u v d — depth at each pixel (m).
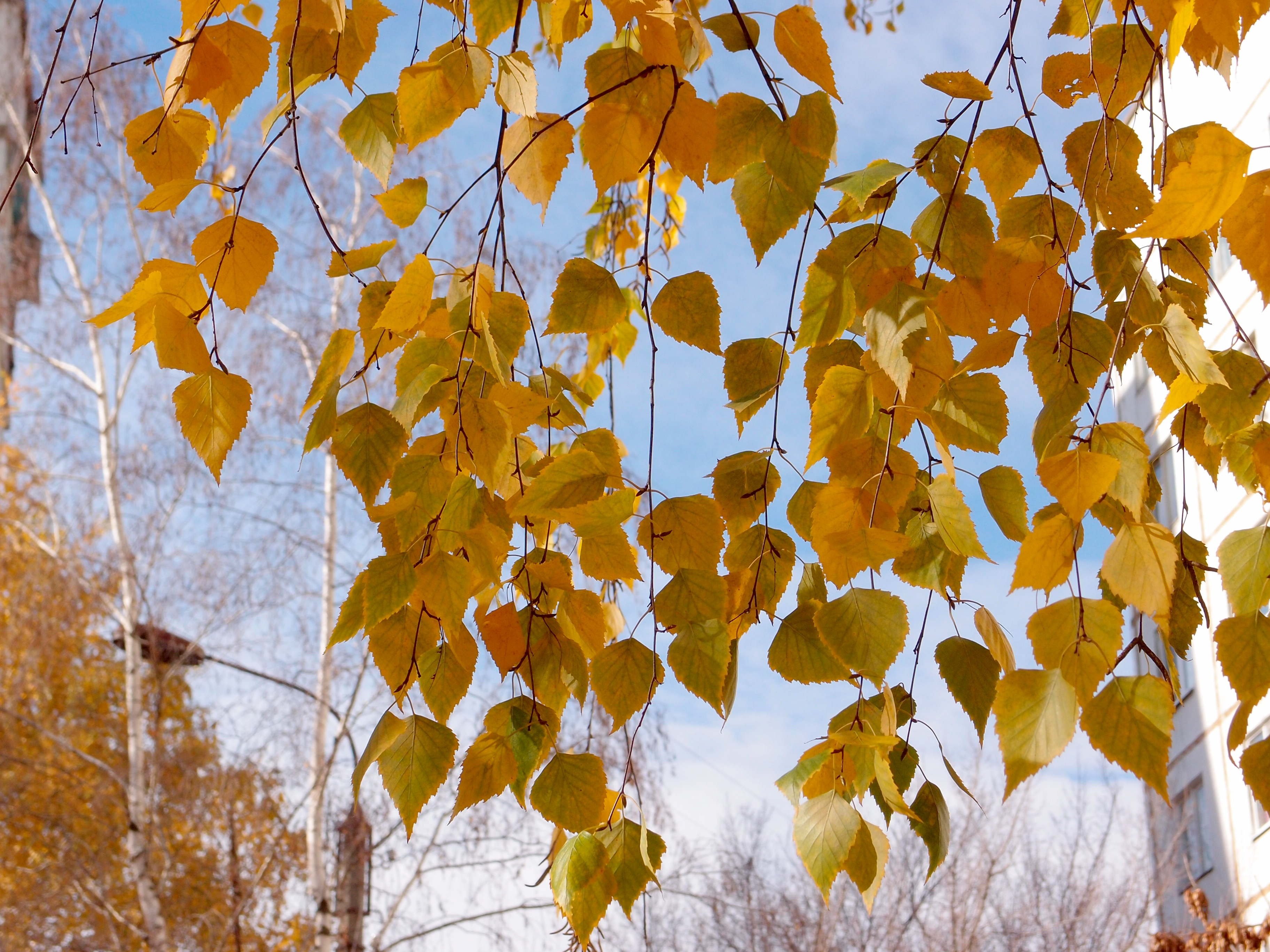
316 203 1.02
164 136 1.00
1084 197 1.03
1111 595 1.02
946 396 1.03
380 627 1.02
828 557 0.97
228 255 0.98
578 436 1.05
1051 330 1.01
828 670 1.05
